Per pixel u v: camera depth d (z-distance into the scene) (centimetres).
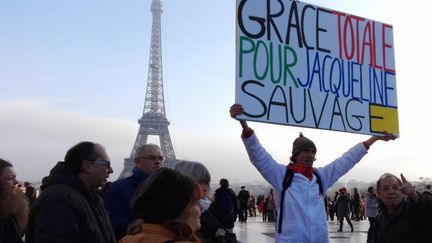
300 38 654
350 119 684
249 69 606
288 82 633
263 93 611
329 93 669
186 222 285
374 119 709
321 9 681
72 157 546
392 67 746
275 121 613
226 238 540
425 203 604
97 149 553
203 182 531
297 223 571
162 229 274
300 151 604
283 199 586
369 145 688
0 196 531
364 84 709
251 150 594
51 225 473
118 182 655
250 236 2241
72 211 488
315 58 664
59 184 514
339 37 694
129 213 627
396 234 614
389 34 750
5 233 539
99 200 560
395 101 739
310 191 588
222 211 1437
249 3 618
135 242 267
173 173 289
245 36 610
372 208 1955
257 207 5531
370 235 695
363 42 718
